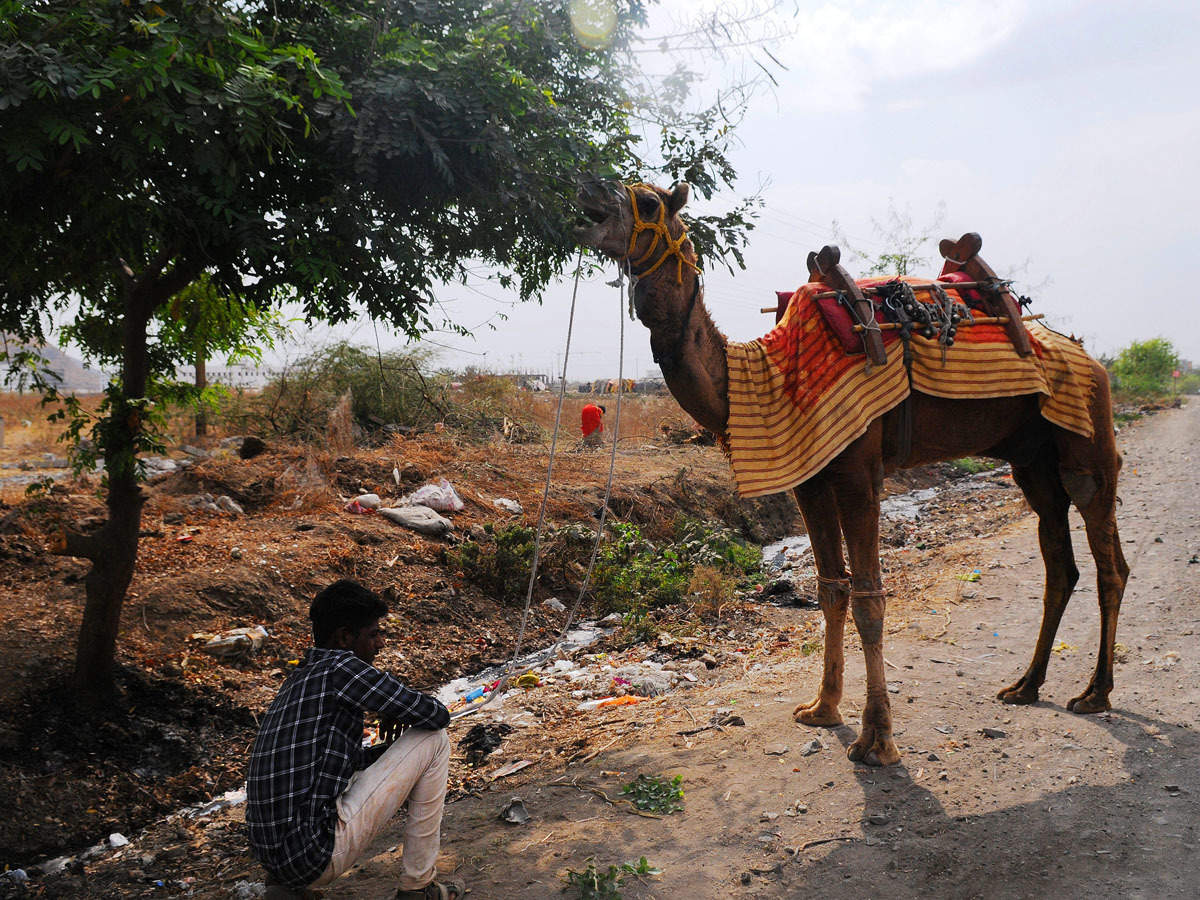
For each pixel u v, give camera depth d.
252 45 3.65
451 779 4.76
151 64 3.32
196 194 3.86
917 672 5.58
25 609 6.36
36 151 3.36
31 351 5.36
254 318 6.20
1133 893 3.12
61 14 3.50
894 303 4.27
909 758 4.32
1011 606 6.99
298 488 10.02
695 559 9.78
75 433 5.37
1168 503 10.91
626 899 3.34
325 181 4.32
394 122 3.99
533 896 3.42
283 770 3.01
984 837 3.58
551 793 4.36
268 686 6.34
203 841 4.54
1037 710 4.81
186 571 7.29
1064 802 3.79
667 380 4.16
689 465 14.41
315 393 14.01
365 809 3.09
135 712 5.64
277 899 3.40
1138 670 5.27
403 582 8.28
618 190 3.90
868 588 4.23
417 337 4.93
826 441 4.03
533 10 4.70
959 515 12.84
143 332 5.14
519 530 9.04
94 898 3.98
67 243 4.25
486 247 4.89
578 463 13.78
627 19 4.89
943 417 4.45
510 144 4.20
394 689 3.15
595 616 8.71
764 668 6.33
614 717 5.48
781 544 12.90
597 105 5.00
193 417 13.67
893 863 3.47
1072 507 11.17
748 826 3.84
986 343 4.43
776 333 4.36
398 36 4.34
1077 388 4.63
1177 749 4.17
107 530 5.39
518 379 17.78
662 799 4.15
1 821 4.60
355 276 4.44
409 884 3.37
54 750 5.14
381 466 11.25
